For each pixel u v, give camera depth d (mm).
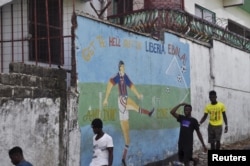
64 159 8219
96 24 9328
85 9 11977
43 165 7738
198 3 18078
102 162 7156
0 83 7035
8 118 7102
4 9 10641
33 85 7641
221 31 16188
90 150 8922
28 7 10570
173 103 12422
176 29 13078
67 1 11141
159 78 11773
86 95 8906
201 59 14336
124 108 10211
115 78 9922
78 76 8688
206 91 14523
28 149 7445
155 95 11547
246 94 17922
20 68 7418
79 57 8758
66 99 8359
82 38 8867
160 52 11891
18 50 10500
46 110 7879
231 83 16453
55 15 10984
